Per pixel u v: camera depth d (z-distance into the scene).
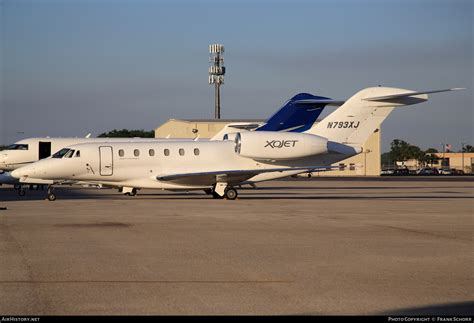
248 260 20.66
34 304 14.71
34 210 39.94
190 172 54.38
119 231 28.31
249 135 53.97
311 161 55.09
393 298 15.43
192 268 19.22
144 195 60.59
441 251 22.69
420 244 24.44
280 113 61.81
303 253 22.14
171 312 14.06
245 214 37.28
